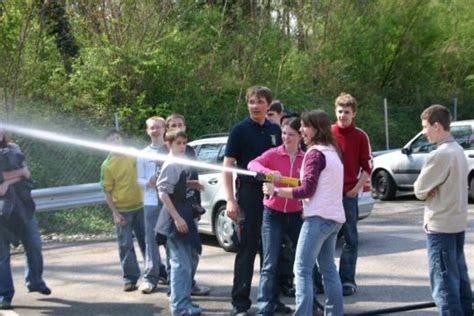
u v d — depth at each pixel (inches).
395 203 706.2
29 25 642.8
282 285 347.6
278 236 297.9
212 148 483.8
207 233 481.4
